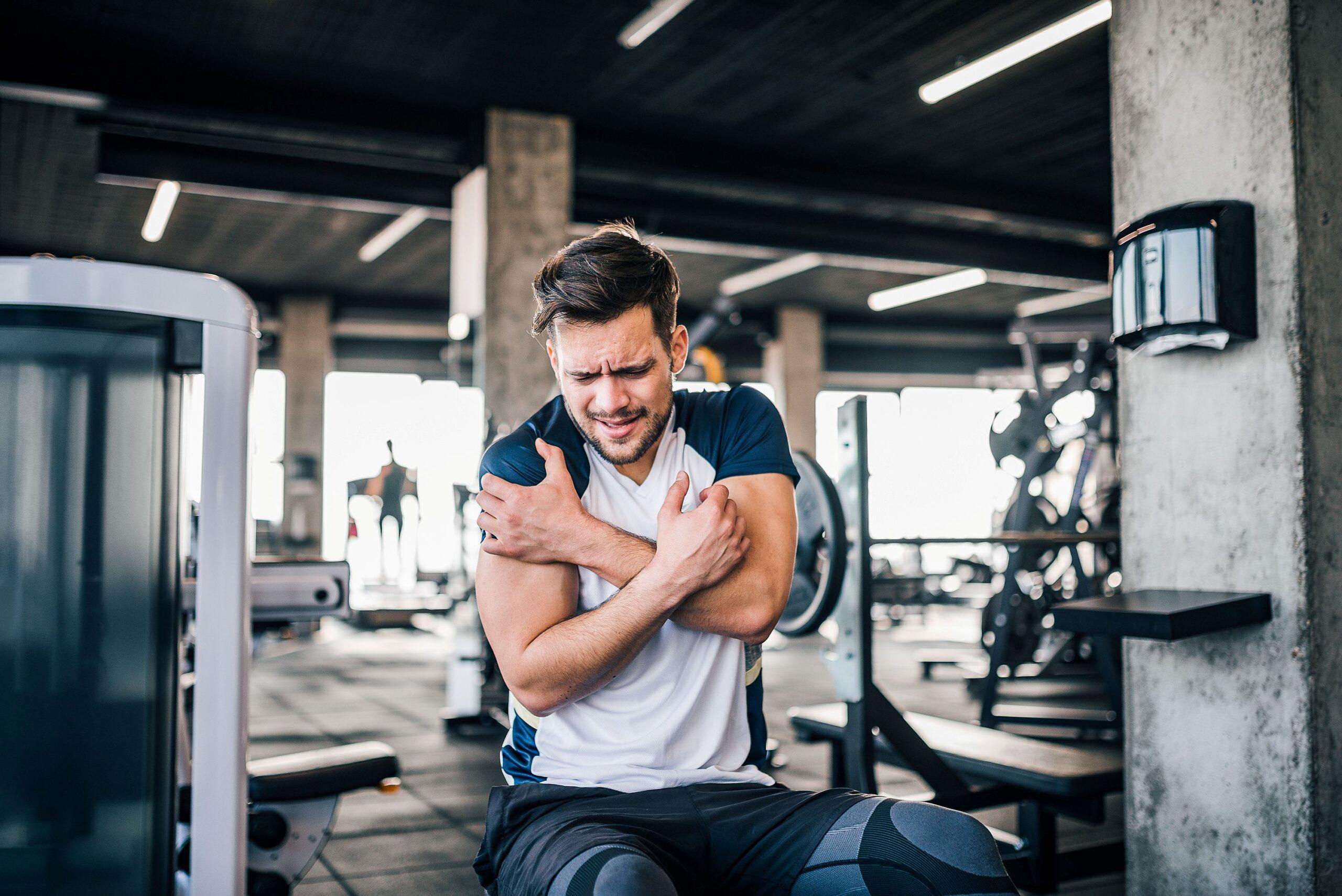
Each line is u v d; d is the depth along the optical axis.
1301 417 1.57
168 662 1.04
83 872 1.00
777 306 11.06
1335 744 1.55
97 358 1.01
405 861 2.49
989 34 4.61
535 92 5.21
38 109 5.37
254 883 1.42
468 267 5.40
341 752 1.53
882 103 5.43
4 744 0.98
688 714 1.08
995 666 4.22
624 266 1.03
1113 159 1.90
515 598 1.06
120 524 1.02
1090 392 4.68
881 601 9.20
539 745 1.10
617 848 0.90
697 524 1.01
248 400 1.07
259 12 4.30
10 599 0.99
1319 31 1.63
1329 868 1.53
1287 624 1.57
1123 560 1.86
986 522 12.78
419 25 4.45
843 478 2.12
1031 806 2.22
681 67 4.94
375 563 10.81
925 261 7.25
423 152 5.63
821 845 0.99
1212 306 1.59
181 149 5.29
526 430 1.13
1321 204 1.61
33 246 8.13
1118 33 1.89
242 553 1.07
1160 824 1.76
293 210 7.40
